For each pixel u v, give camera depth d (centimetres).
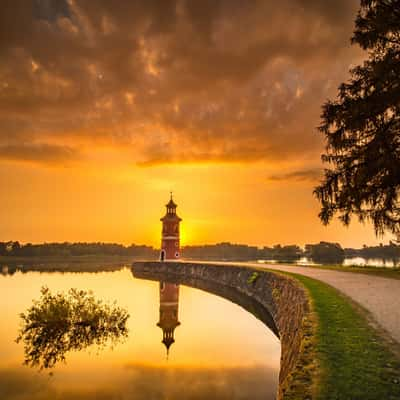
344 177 2048
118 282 4412
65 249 19212
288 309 1452
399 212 1989
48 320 1805
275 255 15712
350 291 1305
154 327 1864
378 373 530
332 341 687
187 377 1135
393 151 1841
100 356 1384
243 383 1071
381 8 1956
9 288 3678
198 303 2666
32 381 1114
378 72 1870
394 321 834
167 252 6781
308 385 498
